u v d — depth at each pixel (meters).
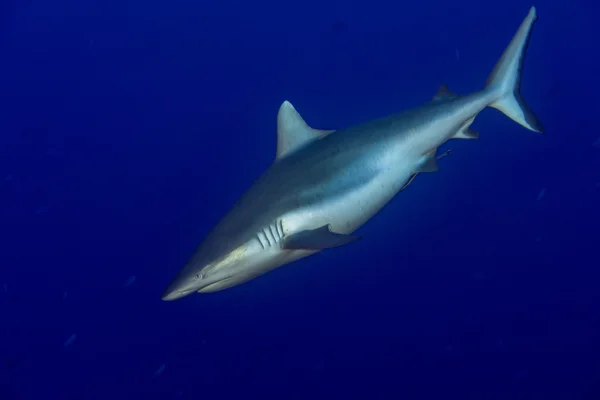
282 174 6.45
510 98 7.61
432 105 7.15
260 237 5.92
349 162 6.56
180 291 5.68
